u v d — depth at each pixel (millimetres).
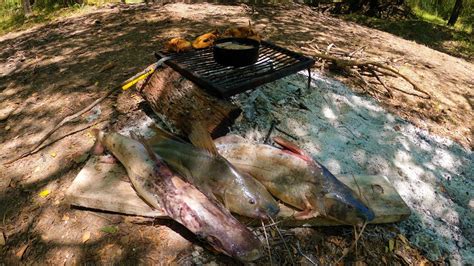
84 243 2510
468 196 3154
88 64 4719
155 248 2441
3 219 2760
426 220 2869
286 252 2465
